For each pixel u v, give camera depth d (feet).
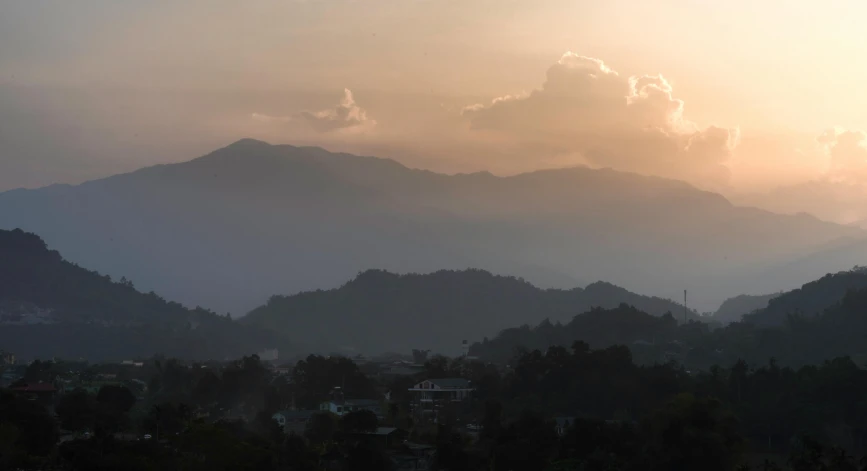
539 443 409.90
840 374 488.02
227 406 576.20
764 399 486.38
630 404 511.81
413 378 616.80
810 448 386.93
